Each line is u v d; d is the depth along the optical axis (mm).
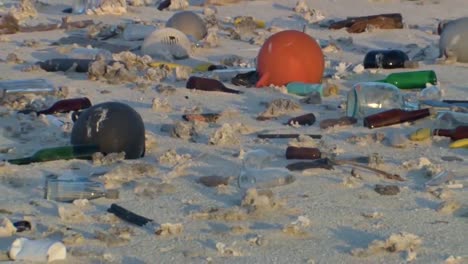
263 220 25703
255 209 26109
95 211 26484
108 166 30406
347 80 44562
